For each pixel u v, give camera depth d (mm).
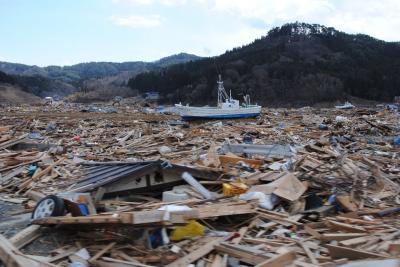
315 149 18844
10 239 7660
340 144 23516
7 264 6383
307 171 13680
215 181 11586
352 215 9328
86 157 19672
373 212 9555
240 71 129375
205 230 8305
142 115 54250
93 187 10109
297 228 8562
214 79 118812
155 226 7516
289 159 15211
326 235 7793
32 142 23297
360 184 12070
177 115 56219
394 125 37656
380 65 144500
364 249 7066
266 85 118062
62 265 6879
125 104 110875
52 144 23000
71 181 13656
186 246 7531
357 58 154750
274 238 8109
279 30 185375
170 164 11219
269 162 15359
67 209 8742
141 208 9594
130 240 7762
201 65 151750
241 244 7723
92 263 6898
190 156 19062
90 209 8812
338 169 14016
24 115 51062
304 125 39312
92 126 38281
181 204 9555
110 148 23484
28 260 6430
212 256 7094
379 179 12727
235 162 14773
